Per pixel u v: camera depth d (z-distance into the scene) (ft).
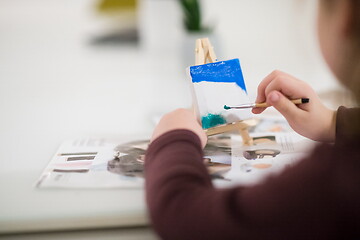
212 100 2.78
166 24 5.45
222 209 1.63
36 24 5.51
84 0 5.83
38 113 3.43
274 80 2.68
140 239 2.08
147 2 5.53
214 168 2.38
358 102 1.68
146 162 2.12
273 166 2.40
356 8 1.56
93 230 2.07
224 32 5.06
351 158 1.55
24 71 4.37
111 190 2.20
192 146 2.09
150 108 3.49
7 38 5.16
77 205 2.08
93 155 2.63
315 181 1.54
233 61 2.92
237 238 1.60
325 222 1.54
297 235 1.56
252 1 5.74
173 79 4.14
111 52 4.91
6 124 3.21
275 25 5.16
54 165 2.48
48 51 4.89
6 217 1.99
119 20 5.50
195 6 4.15
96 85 4.03
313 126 2.60
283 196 1.55
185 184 1.80
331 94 3.53
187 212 1.70
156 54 4.83
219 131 2.78
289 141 2.80
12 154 2.68
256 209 1.57
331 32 1.69
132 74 4.30
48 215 2.01
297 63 4.28
